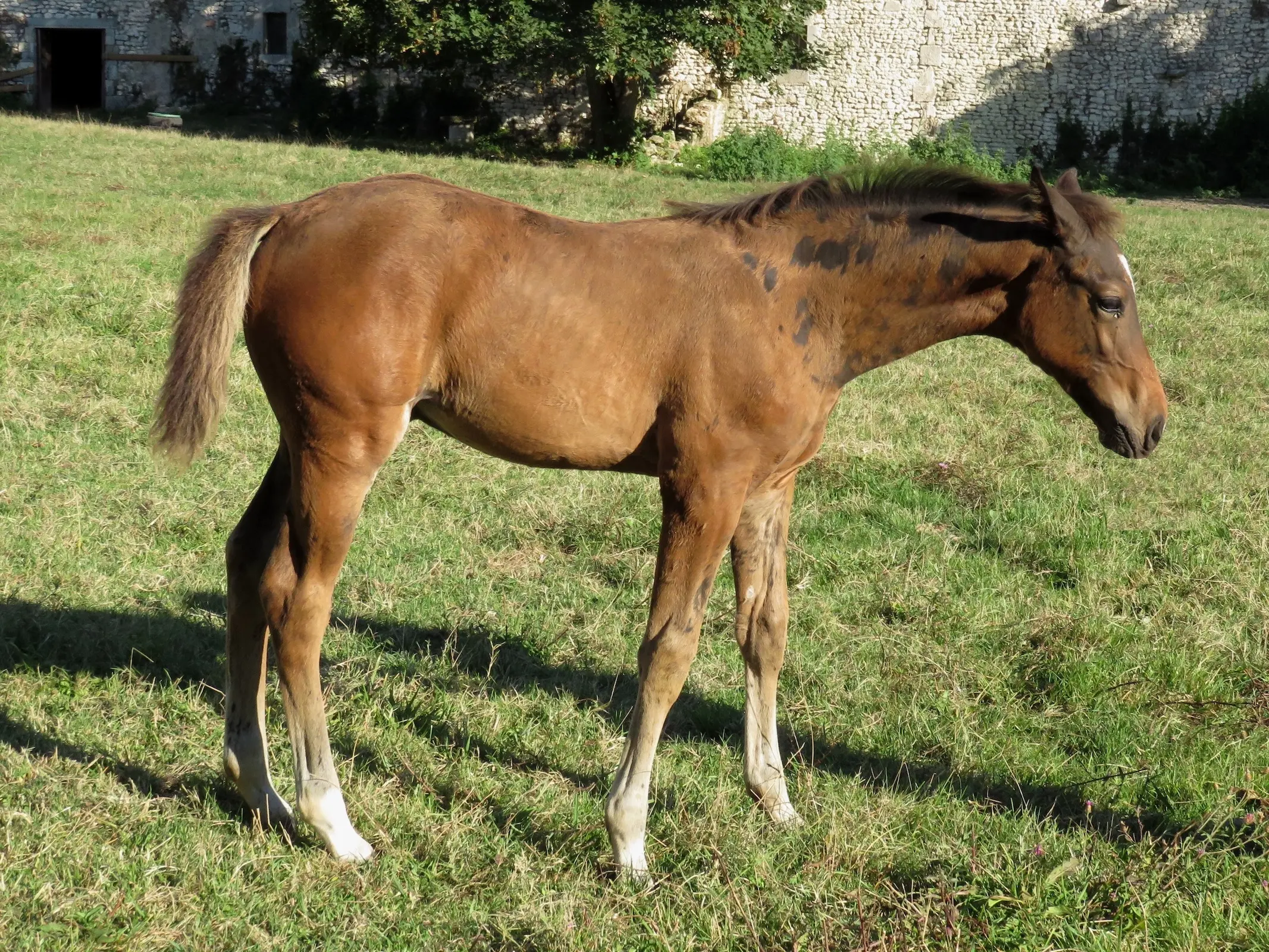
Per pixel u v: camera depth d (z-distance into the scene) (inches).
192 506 234.5
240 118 1130.0
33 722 156.9
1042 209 135.4
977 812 153.2
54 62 1242.6
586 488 262.8
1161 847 144.2
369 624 198.7
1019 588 223.6
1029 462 286.0
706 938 124.8
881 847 142.3
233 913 124.6
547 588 216.4
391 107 1123.3
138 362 314.8
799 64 1036.5
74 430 266.7
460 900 131.0
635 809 135.2
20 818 134.6
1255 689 185.0
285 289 130.7
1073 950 118.2
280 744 164.2
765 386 132.4
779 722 178.7
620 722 175.2
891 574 226.8
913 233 136.9
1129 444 141.2
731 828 146.3
